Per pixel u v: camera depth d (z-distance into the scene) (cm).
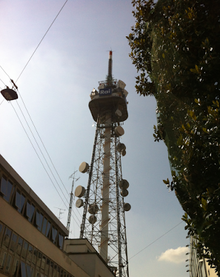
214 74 647
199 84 679
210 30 679
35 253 2184
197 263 2653
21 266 1939
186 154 642
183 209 665
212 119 588
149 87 1130
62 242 2922
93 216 4922
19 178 2084
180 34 715
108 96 6178
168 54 796
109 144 5938
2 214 1797
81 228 4819
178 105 749
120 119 6562
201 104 651
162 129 874
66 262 2811
